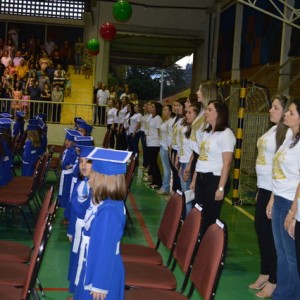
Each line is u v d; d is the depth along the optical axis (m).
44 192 8.51
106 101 17.17
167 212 4.12
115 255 2.69
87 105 16.88
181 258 3.56
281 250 3.82
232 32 16.53
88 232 2.78
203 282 3.05
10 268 3.56
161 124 9.24
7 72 18.20
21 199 5.85
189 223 3.63
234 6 16.47
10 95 17.19
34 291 3.54
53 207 3.43
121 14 12.77
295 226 3.44
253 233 6.70
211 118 4.72
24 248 4.05
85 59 19.48
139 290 3.28
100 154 2.82
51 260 5.14
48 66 18.50
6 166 6.34
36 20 20.02
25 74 18.28
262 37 14.05
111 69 33.44
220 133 4.68
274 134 4.22
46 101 16.73
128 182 6.33
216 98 5.13
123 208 2.73
